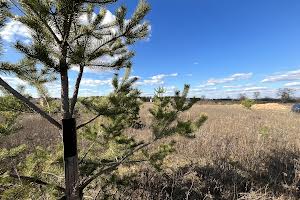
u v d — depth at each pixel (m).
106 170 3.74
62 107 3.44
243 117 17.62
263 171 6.59
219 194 5.74
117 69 3.61
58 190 3.77
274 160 7.22
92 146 4.62
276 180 6.14
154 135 3.82
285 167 6.84
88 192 4.81
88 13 3.32
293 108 30.83
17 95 3.22
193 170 6.41
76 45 3.24
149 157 4.65
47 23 3.11
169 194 5.54
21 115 4.29
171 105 3.75
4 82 3.15
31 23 3.09
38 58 3.18
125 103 4.11
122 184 4.77
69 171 3.36
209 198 5.43
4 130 3.94
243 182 6.15
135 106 4.33
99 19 3.28
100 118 4.55
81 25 3.27
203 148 7.87
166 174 6.07
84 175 4.12
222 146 7.95
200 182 5.95
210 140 8.68
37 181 3.60
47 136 9.27
